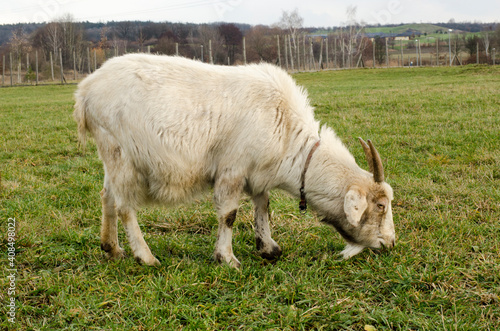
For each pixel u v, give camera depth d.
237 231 4.82
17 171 7.09
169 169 3.87
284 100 4.09
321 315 3.22
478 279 3.62
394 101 14.38
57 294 3.47
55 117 14.36
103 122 3.83
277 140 3.98
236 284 3.59
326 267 3.93
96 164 7.63
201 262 4.04
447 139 8.56
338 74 43.00
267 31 73.00
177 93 3.85
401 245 4.18
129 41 78.56
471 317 3.12
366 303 3.34
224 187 3.96
